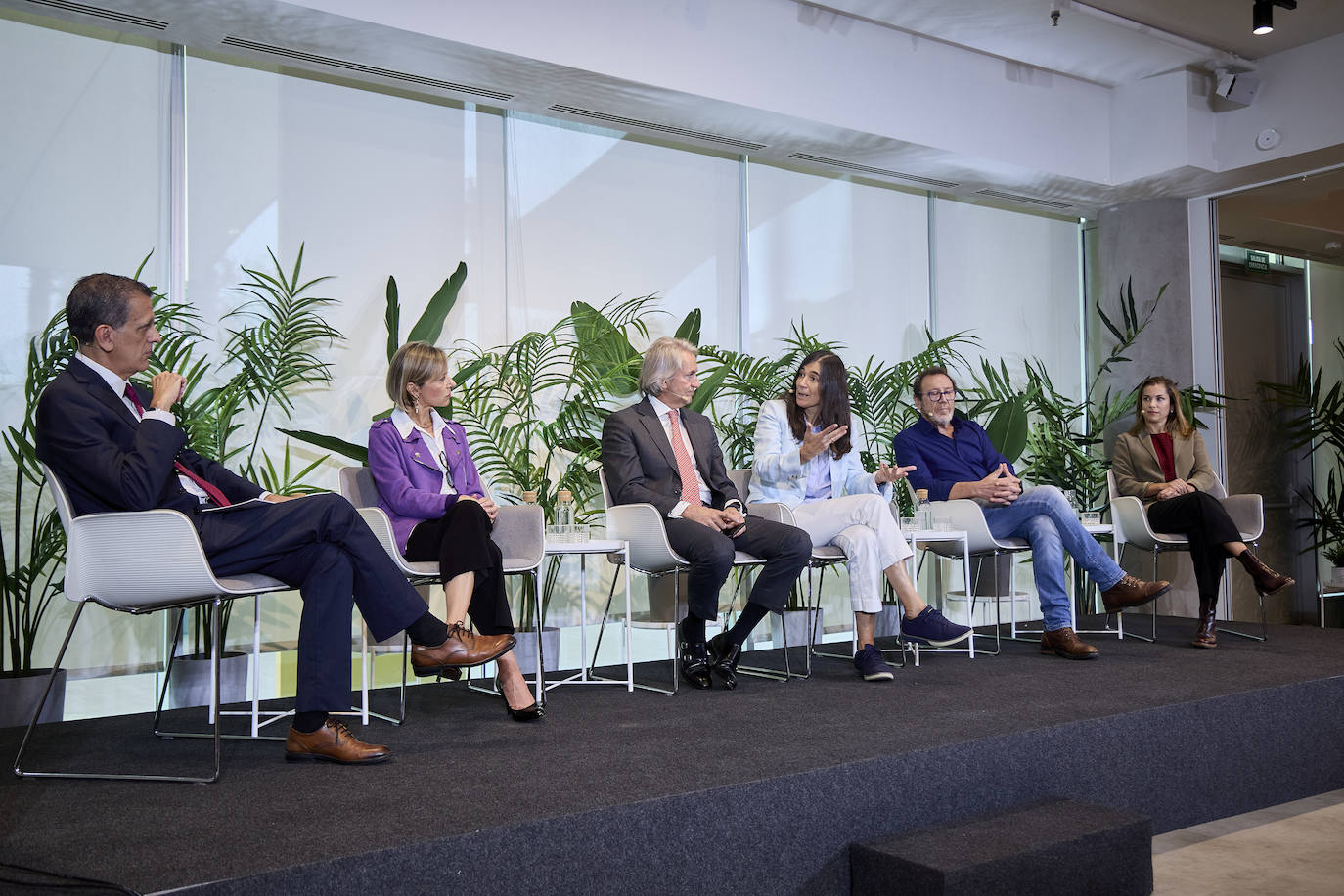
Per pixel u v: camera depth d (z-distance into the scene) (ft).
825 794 6.94
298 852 5.27
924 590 18.11
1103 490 19.85
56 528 10.60
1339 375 18.01
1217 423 19.49
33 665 11.18
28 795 6.54
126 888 4.76
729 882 6.48
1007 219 20.07
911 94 16.49
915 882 6.39
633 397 15.11
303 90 13.12
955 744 7.68
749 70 14.76
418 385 10.18
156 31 11.89
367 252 13.46
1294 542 18.60
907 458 13.79
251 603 12.45
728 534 11.10
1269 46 17.60
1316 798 10.22
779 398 13.05
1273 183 18.95
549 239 14.87
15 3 11.12
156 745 8.22
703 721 8.87
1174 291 19.71
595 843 5.97
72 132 11.65
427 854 5.42
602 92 13.99
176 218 12.16
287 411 12.81
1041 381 20.13
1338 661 11.80
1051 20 16.21
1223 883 7.64
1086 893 6.96
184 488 7.88
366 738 8.34
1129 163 18.94
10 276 11.23
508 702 9.07
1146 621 16.96
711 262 16.38
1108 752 8.66
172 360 11.48
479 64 12.99
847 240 17.95
